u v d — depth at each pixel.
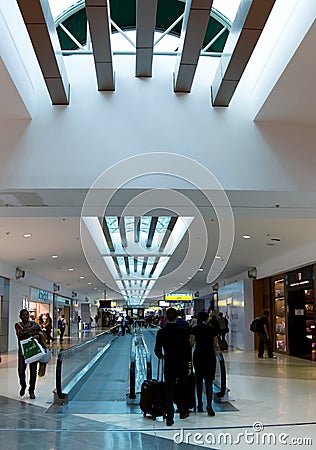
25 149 6.99
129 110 7.18
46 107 7.12
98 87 7.10
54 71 6.06
